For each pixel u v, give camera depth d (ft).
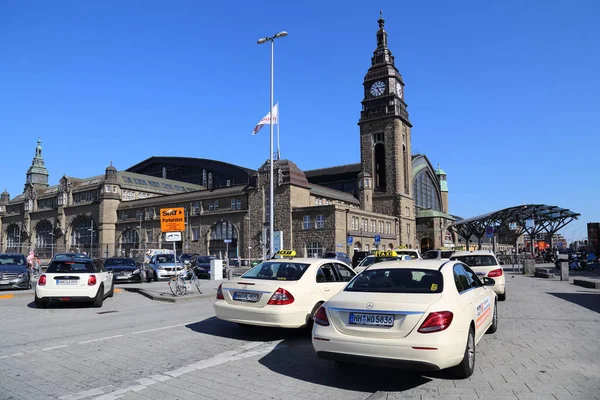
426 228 283.79
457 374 19.80
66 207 295.28
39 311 42.83
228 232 217.56
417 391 18.26
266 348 26.32
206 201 228.22
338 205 184.34
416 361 17.57
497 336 29.12
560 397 17.39
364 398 17.60
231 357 24.18
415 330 17.85
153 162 386.32
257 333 30.83
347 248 188.24
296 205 198.49
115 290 65.36
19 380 20.07
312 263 30.96
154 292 58.34
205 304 48.57
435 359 17.47
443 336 17.74
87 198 286.05
